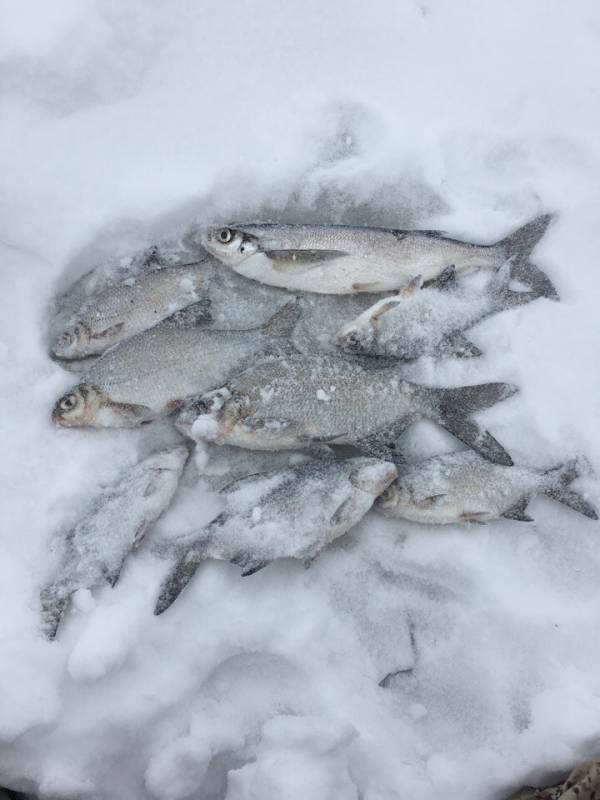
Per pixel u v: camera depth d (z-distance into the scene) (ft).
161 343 1.88
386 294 2.05
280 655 1.75
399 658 1.80
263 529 1.72
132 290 1.96
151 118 2.06
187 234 2.09
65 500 1.83
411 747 1.71
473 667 1.78
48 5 1.98
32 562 1.78
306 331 2.04
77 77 2.01
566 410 1.91
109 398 1.85
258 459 1.93
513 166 2.13
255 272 2.00
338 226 1.97
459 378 1.94
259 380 1.82
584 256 2.03
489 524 1.87
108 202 2.00
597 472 1.87
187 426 1.82
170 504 1.87
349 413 1.83
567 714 1.68
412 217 2.12
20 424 1.88
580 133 2.12
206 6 2.10
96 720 1.67
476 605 1.82
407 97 2.15
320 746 1.64
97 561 1.75
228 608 1.76
